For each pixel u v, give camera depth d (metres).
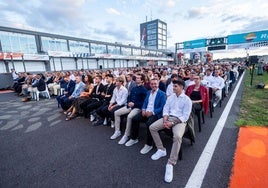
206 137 3.58
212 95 5.26
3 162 2.92
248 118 4.52
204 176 2.35
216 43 21.00
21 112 6.46
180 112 2.98
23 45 23.81
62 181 2.38
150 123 3.11
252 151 2.92
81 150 3.27
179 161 2.74
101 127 4.53
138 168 2.62
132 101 4.02
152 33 80.19
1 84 14.12
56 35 28.00
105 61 37.19
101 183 2.30
